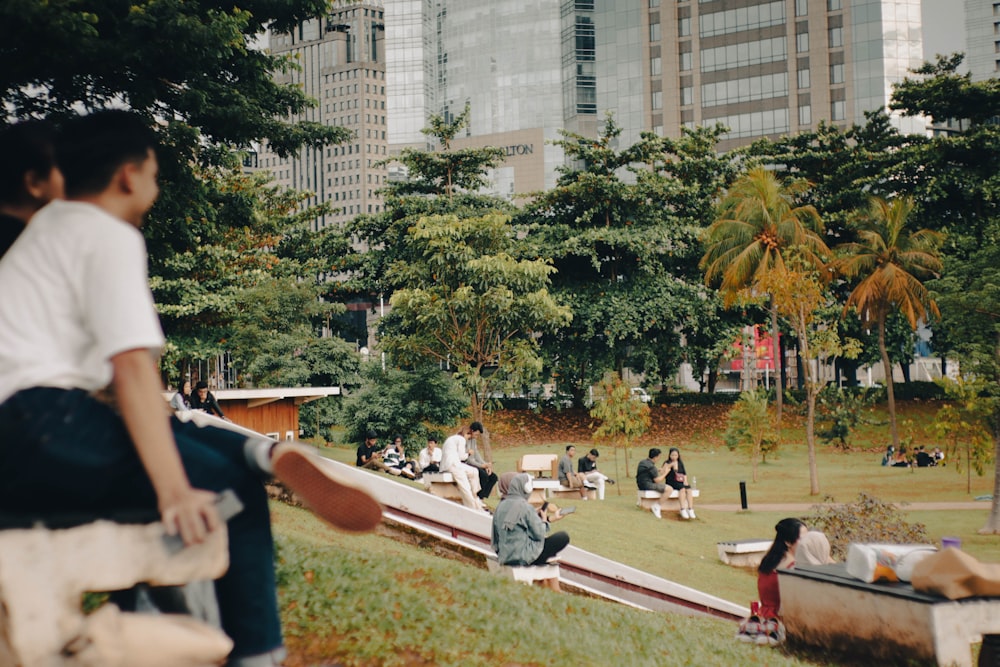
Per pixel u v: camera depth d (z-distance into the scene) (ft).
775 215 155.02
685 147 204.74
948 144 180.96
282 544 23.88
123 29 46.68
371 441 81.35
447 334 141.59
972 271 99.35
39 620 6.59
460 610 21.17
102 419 6.70
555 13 592.19
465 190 212.84
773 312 161.68
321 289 177.68
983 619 24.31
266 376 131.85
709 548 68.44
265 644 7.43
